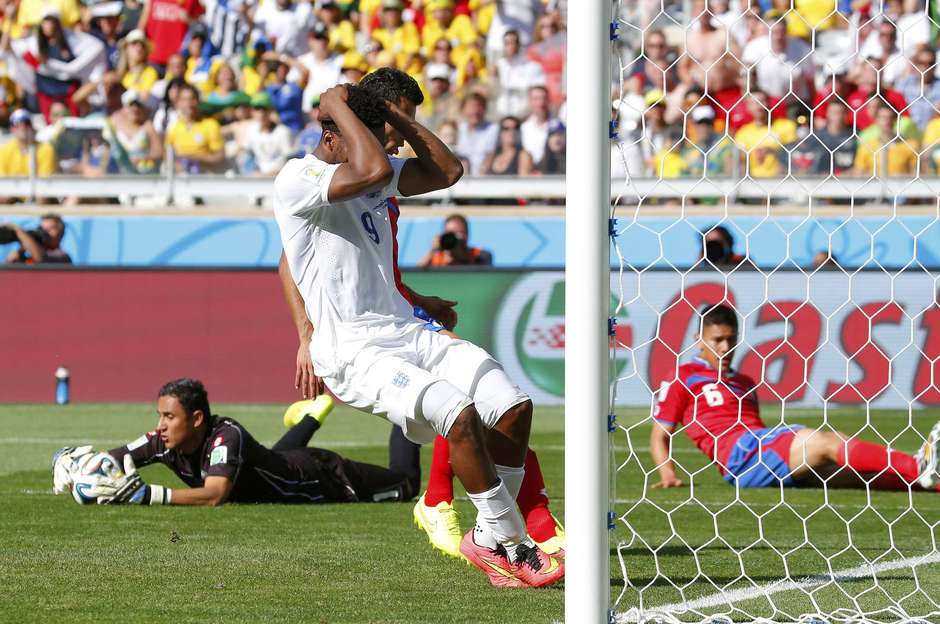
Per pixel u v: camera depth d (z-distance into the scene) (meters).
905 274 45.12
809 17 52.38
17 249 49.91
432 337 15.35
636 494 26.06
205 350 48.34
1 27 57.22
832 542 19.98
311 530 20.48
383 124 15.30
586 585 12.42
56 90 56.84
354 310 14.89
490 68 55.47
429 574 16.58
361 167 14.25
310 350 15.06
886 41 51.47
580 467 12.48
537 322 47.03
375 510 22.98
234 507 23.06
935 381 44.91
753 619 13.89
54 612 13.91
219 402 48.16
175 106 54.94
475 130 53.09
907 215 46.72
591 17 12.68
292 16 57.56
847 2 52.69
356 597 14.98
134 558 17.58
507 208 50.91
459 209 51.12
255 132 54.72
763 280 45.41
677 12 51.88
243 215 51.38
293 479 23.53
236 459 22.83
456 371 15.27
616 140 13.77
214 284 48.38
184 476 23.64
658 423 26.84
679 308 45.72
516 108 54.81
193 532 20.08
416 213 51.19
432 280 47.41
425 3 57.47
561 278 47.00
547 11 56.59
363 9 58.28
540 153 52.41
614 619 12.91
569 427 12.56
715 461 22.72
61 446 34.75
